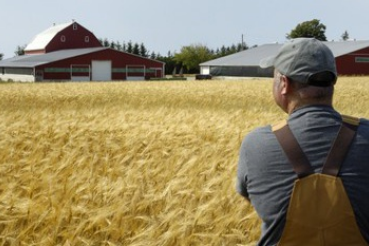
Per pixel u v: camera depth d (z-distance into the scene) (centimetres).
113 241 527
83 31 10825
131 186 616
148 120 1378
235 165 698
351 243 254
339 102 2670
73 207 557
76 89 3772
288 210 259
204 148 879
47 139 988
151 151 872
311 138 265
